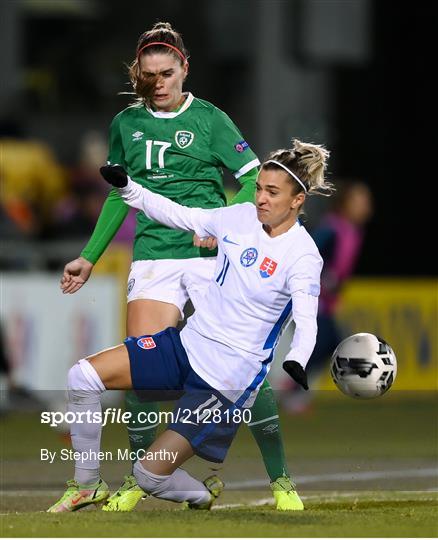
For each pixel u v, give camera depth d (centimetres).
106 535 1795
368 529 1883
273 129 6253
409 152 6850
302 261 2058
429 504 2380
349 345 2178
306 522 1958
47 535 1794
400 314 5072
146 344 2153
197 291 2356
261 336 2098
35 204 5791
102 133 7281
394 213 6806
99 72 7462
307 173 2067
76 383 2164
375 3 6744
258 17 6269
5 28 7000
